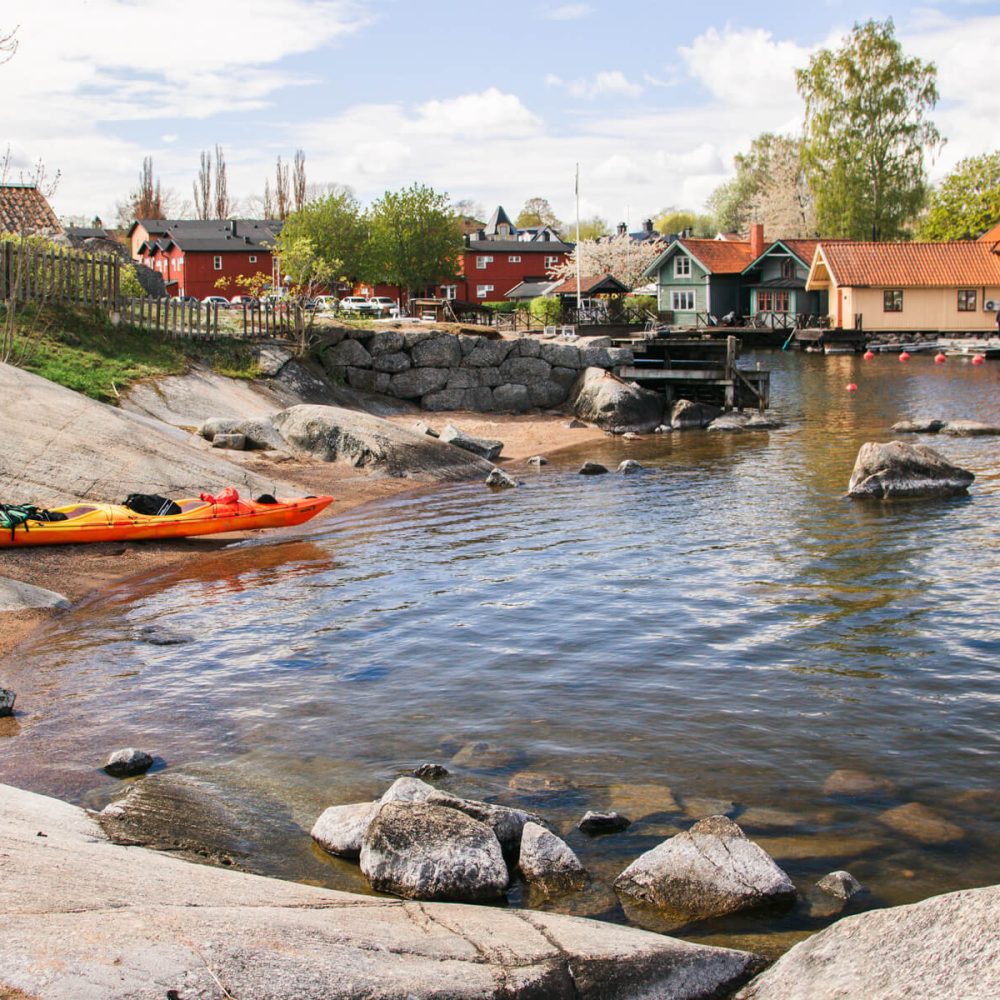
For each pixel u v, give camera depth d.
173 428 22.27
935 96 77.00
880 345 62.09
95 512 15.72
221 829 7.11
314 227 71.88
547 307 65.19
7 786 7.39
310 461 23.12
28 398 18.36
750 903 6.12
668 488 21.39
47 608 12.80
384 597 13.41
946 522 16.86
